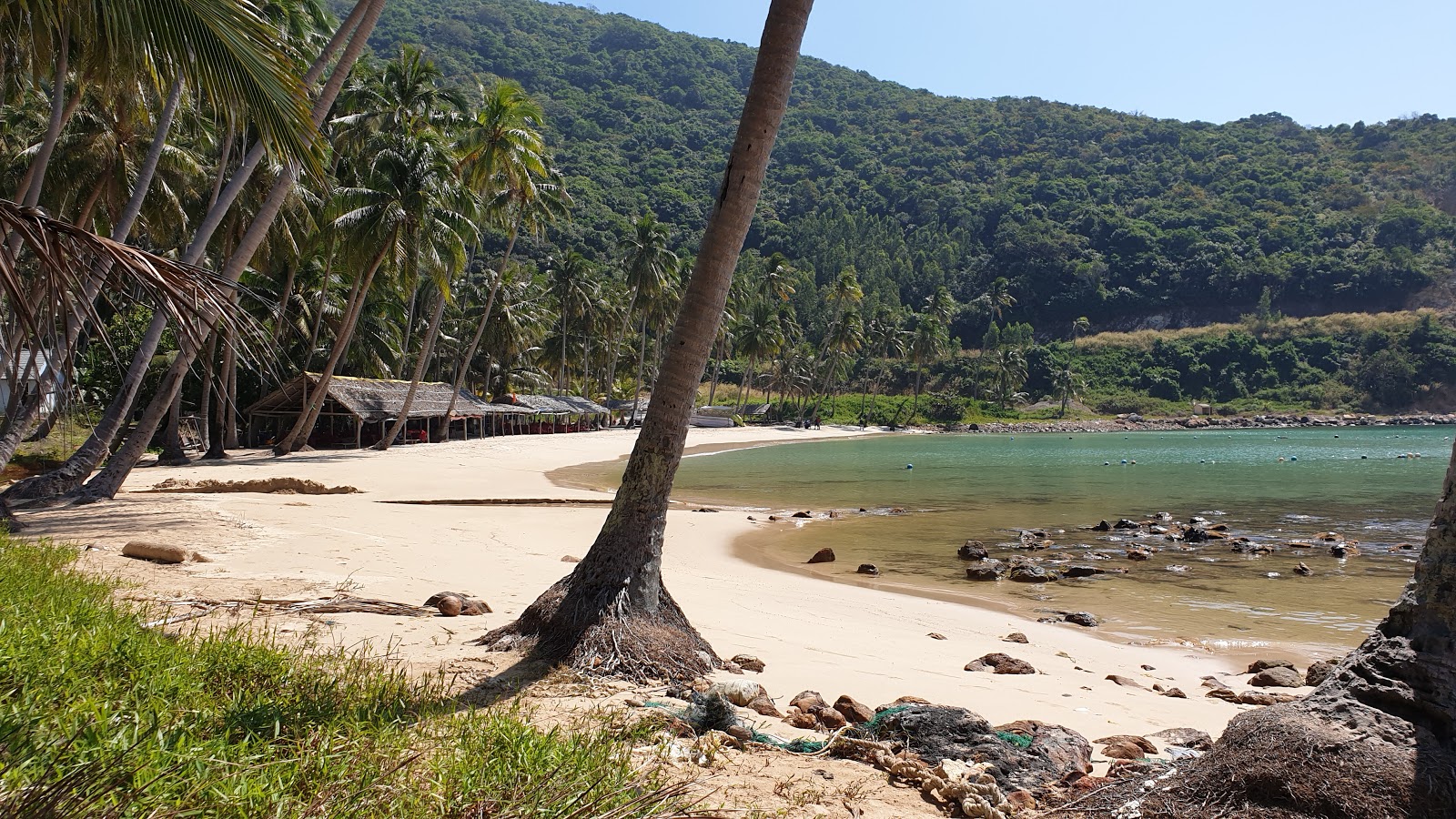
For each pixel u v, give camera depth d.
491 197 43.94
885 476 35.53
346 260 33.94
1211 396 115.31
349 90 33.94
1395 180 138.75
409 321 50.16
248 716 3.87
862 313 126.75
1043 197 159.62
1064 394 113.50
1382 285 119.38
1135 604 12.12
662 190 153.75
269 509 17.19
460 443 47.78
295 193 29.28
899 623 10.43
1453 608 3.64
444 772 3.42
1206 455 50.62
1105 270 137.25
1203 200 147.50
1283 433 89.94
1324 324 118.06
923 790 4.38
